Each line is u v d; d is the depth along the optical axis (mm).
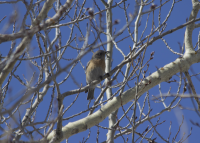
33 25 7953
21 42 7438
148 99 12266
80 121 10469
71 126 10156
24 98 6004
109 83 11539
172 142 11867
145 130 11703
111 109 10992
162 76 11406
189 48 12086
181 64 11555
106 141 12188
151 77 11383
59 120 9086
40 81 10078
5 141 7301
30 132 8320
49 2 8094
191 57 11750
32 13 9977
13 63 8023
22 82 10508
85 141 12227
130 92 11180
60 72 6199
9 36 7047
